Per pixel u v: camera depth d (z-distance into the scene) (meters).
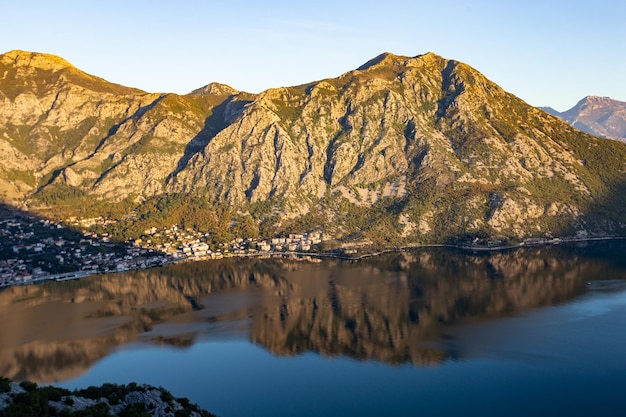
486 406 192.50
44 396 124.44
